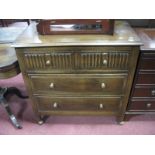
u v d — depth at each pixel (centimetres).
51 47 101
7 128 152
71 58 106
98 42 98
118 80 117
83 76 116
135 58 105
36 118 153
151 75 119
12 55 123
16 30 168
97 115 145
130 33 109
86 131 147
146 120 155
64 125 153
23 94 190
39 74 116
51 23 103
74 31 107
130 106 141
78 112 142
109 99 131
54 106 136
